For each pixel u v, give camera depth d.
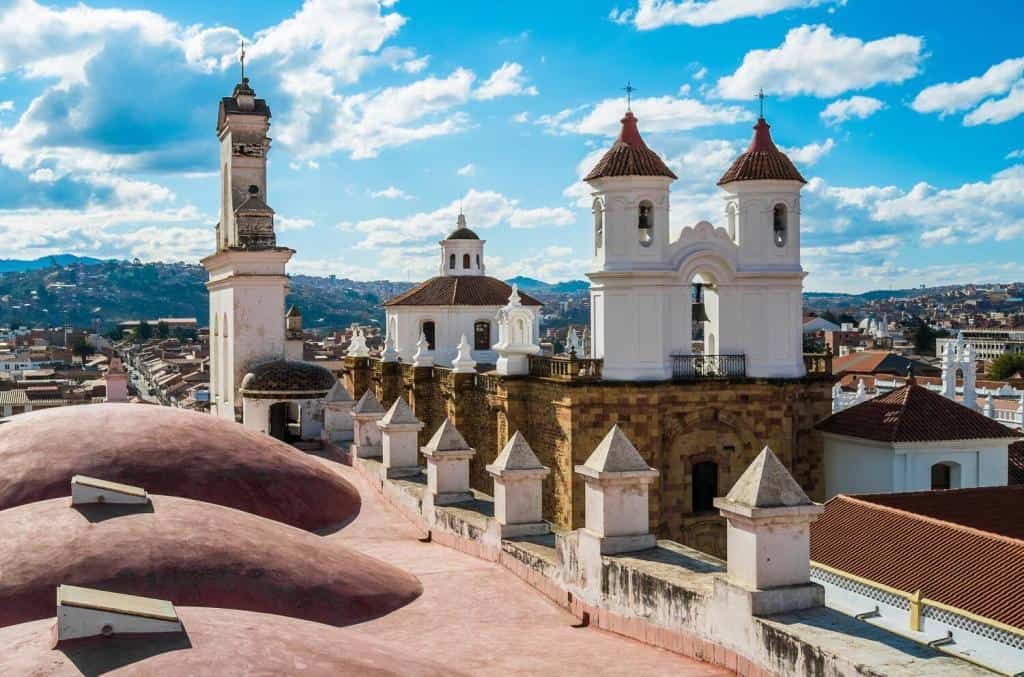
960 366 61.47
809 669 11.96
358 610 16.30
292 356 60.88
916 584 23.97
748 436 46.22
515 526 20.02
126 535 15.22
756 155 47.50
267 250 49.41
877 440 41.31
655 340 45.28
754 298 46.69
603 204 45.69
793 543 13.27
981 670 11.17
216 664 9.52
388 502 27.05
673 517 45.38
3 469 20.83
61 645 9.72
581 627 16.25
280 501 23.33
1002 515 29.53
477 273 70.25
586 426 44.66
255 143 51.97
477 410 54.91
